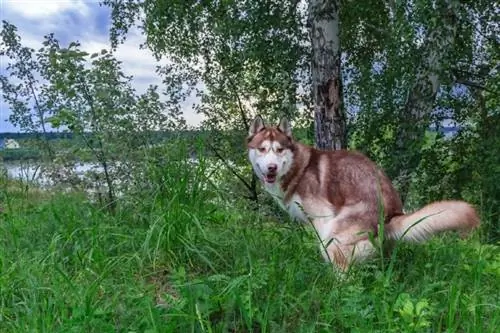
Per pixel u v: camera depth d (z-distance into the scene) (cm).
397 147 322
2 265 160
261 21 356
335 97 319
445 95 346
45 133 283
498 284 162
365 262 180
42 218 218
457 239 214
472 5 331
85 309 128
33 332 120
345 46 387
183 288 133
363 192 189
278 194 203
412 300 135
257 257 172
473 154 354
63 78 238
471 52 345
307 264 166
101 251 169
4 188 245
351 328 127
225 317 131
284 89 377
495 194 316
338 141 321
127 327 125
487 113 360
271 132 201
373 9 360
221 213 206
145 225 199
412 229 179
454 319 136
